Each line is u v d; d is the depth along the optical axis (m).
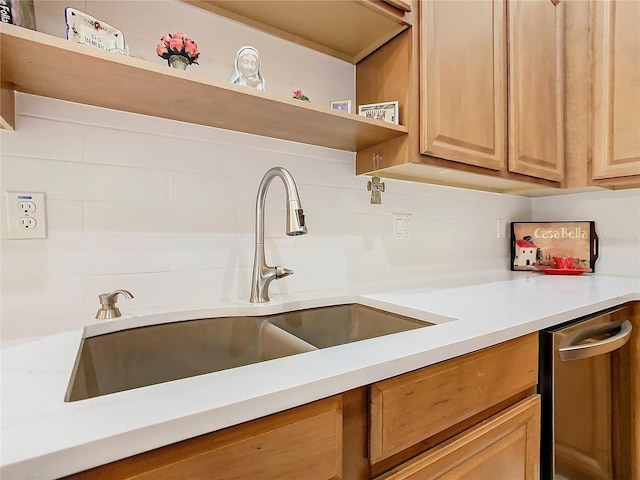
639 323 1.27
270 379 0.52
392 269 1.49
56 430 0.38
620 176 1.48
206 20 1.08
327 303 1.16
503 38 1.34
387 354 0.63
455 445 0.72
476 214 1.82
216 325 0.98
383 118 1.16
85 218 0.90
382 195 1.46
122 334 0.85
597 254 1.83
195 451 0.44
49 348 0.66
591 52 1.56
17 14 0.69
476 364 0.76
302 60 1.26
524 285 1.43
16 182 0.82
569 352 0.94
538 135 1.47
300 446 0.52
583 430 1.05
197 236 1.06
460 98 1.20
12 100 0.80
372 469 0.61
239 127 1.08
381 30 1.17
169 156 1.01
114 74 0.75
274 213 1.20
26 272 0.84
